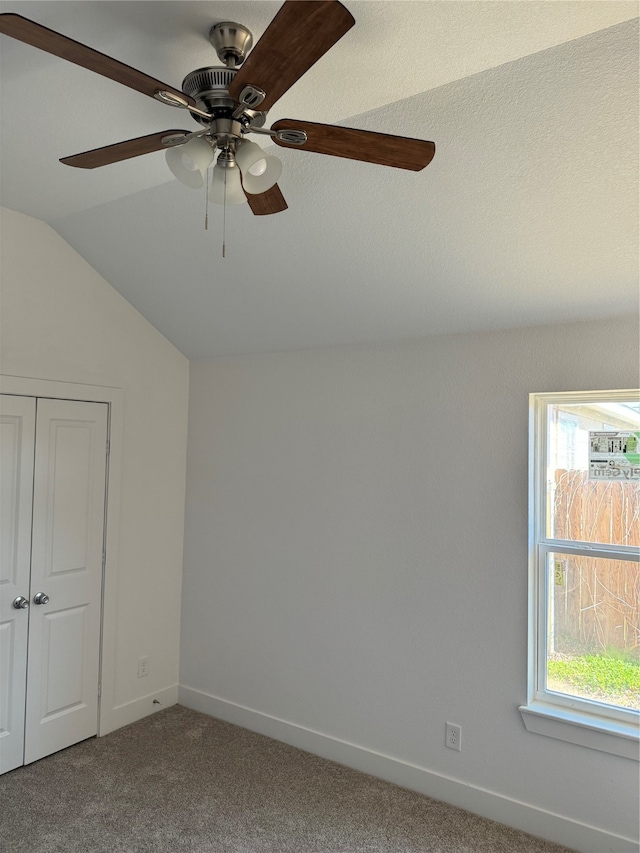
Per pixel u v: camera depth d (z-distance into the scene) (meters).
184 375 3.99
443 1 1.51
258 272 3.04
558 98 1.86
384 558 3.17
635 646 2.62
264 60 1.29
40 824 2.65
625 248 2.26
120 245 3.20
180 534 3.98
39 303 3.18
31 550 3.14
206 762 3.23
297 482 3.50
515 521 2.80
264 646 3.59
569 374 2.69
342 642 3.29
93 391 3.43
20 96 1.97
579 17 1.58
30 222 3.14
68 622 3.32
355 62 1.77
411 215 2.44
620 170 2.01
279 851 2.53
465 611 2.92
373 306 2.99
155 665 3.82
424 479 3.06
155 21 1.60
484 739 2.84
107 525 3.50
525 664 2.76
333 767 3.22
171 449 3.91
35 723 3.16
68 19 1.60
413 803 2.91
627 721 2.59
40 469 3.18
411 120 2.08
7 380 3.01
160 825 2.67
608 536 2.70
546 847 2.60
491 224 2.35
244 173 1.64
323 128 1.50
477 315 2.82
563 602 2.79
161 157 2.44
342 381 3.35
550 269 2.45
